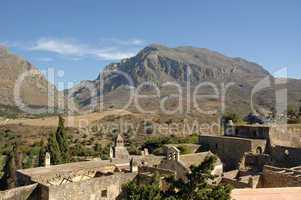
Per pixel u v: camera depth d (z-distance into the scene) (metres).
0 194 44.78
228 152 90.00
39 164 100.75
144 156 83.62
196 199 38.81
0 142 192.75
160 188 45.38
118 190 51.28
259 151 85.88
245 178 62.06
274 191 46.12
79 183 48.19
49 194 45.88
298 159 77.31
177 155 68.38
